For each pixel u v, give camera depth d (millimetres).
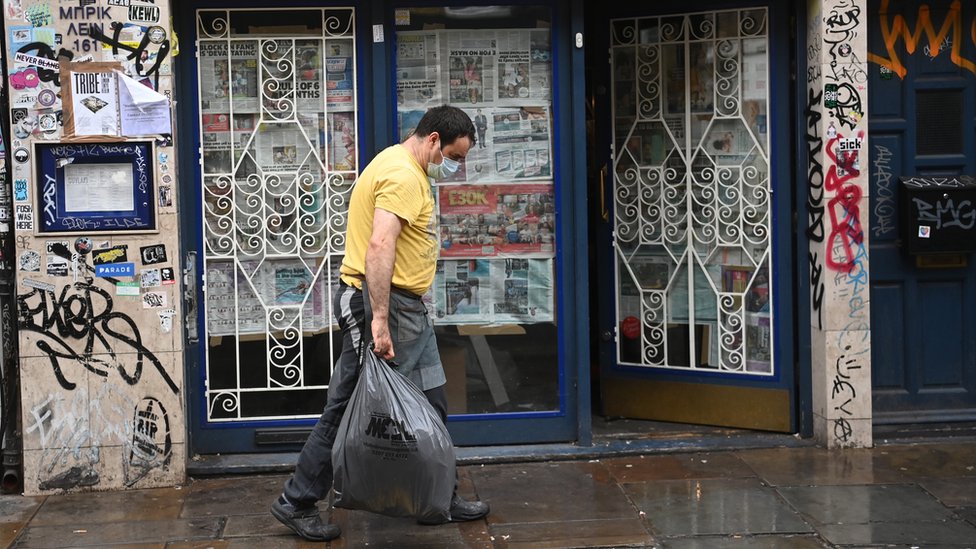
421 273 4484
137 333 5316
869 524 4734
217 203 5641
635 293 6316
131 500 5207
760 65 5902
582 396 5797
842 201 5680
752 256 6008
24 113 5195
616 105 6254
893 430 6078
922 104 6059
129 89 5238
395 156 4395
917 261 6086
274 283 5703
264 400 5727
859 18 5605
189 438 5652
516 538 4629
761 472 5465
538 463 5691
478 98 5738
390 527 4793
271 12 5598
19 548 4594
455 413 5836
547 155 5785
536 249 5809
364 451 4254
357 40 5637
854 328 5734
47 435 5305
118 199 5285
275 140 5652
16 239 5238
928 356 6148
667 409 6277
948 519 4785
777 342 5977
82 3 5195
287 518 4648
